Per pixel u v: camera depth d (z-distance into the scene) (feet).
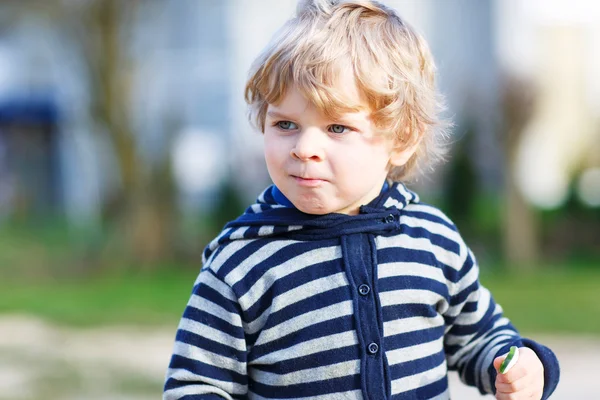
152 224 34.58
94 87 34.14
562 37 44.06
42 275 33.17
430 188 36.50
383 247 5.82
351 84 5.47
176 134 35.83
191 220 39.06
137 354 19.54
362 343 5.57
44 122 49.90
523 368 5.50
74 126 44.75
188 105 41.39
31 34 47.37
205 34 41.63
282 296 5.64
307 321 5.61
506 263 33.76
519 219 33.81
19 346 20.36
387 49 5.69
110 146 34.76
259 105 5.83
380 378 5.56
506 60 34.14
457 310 6.15
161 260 34.63
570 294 27.32
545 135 42.29
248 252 5.78
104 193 35.70
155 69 38.70
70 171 48.34
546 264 34.86
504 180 34.06
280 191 5.93
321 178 5.52
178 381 5.68
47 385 16.49
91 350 19.94
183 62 41.39
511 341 6.02
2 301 26.94
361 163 5.57
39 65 49.57
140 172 34.58
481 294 6.29
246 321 5.68
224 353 5.67
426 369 5.75
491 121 34.86
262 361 5.69
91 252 35.17
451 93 36.60
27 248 39.52
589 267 34.19
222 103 41.70
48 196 50.01
